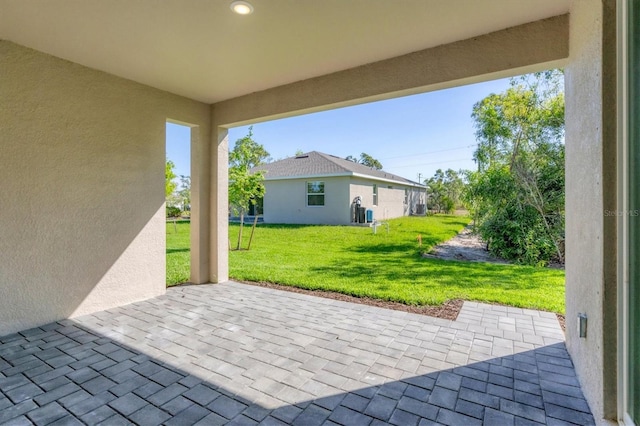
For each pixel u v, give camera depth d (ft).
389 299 15.11
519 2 8.87
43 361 9.21
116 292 14.17
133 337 10.91
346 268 21.91
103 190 13.67
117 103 14.03
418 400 7.43
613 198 5.86
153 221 15.62
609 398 5.92
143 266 15.21
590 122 6.85
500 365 8.99
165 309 13.84
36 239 11.76
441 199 86.33
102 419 6.74
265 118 16.20
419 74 11.71
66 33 10.38
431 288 16.78
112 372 8.63
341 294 16.12
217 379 8.30
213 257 18.39
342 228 45.85
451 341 10.55
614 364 5.88
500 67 10.36
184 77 14.15
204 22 9.71
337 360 9.32
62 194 12.42
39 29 10.13
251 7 8.93
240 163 28.99
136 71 13.50
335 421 6.72
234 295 15.97
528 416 6.84
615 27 5.80
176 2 8.68
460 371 8.68
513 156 25.27
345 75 13.33
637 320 5.29
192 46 11.25
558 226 23.38
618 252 5.78
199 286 17.67
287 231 43.21
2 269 10.96
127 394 7.63
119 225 14.28
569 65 9.20
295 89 14.69
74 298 12.82
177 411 7.02
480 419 6.75
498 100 26.61
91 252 13.33
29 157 11.53
